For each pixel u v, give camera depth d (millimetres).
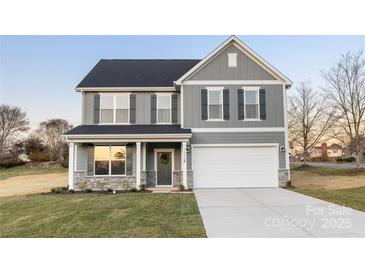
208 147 14859
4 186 17875
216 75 15180
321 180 18453
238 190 13602
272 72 15188
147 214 8445
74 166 14641
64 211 9125
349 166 28875
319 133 29031
